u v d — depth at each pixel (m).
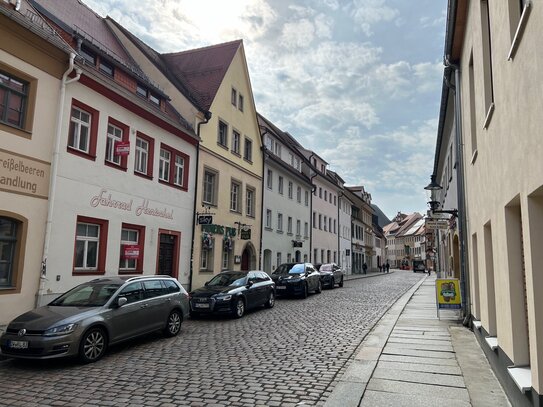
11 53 11.33
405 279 42.41
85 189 13.70
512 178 5.07
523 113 4.42
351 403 5.61
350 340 10.09
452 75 12.53
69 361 8.17
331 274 27.67
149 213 16.97
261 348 9.27
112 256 14.86
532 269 4.30
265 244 28.56
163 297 10.55
